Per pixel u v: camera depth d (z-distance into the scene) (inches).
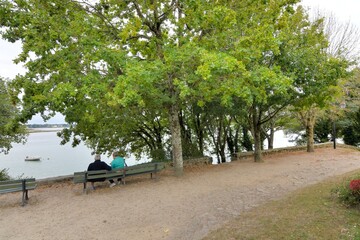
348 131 1087.6
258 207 278.4
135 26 392.5
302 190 324.2
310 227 206.1
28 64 363.3
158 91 396.2
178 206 301.6
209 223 246.8
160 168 442.3
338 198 262.7
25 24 358.9
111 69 390.0
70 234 238.4
